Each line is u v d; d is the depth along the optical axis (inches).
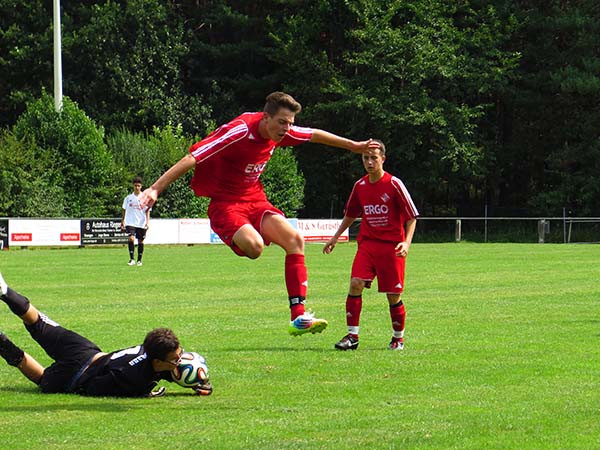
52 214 1761.8
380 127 2237.9
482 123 2465.6
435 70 2222.0
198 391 342.0
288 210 2108.8
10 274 975.0
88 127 1849.2
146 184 1957.4
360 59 2228.1
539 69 2404.0
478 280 901.2
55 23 1820.9
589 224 2269.9
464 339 496.7
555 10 2365.9
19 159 1745.8
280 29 2417.6
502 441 268.2
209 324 564.4
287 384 364.2
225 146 339.6
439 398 333.4
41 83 2347.4
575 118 2381.9
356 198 474.9
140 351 337.7
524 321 575.5
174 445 263.6
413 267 1103.6
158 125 2326.5
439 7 2303.2
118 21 2321.6
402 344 464.1
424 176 2284.7
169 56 2354.8
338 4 2335.1
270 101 341.7
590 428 284.4
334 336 514.6
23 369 352.8
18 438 273.3
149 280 904.3
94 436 275.4
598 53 2377.0
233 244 354.3
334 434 276.2
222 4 2517.2
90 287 823.7
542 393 341.4
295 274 355.9
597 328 541.0
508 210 2421.3
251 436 274.2
